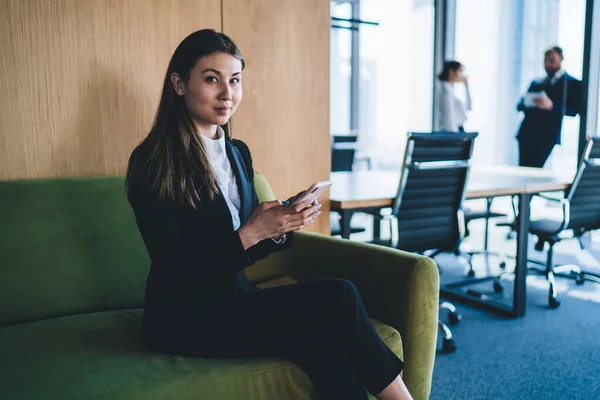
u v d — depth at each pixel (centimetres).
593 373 232
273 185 244
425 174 262
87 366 131
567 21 492
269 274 210
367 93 712
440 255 461
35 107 187
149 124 210
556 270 348
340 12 720
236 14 225
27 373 127
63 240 175
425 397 171
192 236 141
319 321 140
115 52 200
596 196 331
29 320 167
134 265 186
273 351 141
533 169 401
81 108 195
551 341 271
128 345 146
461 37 614
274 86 239
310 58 247
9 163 184
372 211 278
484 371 236
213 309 137
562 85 468
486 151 592
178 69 146
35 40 184
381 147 713
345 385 133
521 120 490
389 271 168
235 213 153
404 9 669
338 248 187
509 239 471
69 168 195
